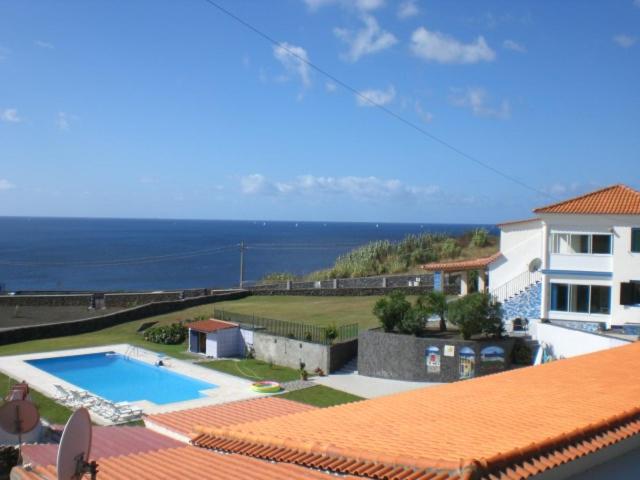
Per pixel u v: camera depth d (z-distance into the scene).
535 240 38.28
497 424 10.81
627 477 9.91
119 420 25.89
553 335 31.75
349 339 36.47
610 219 33.06
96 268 129.50
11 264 132.62
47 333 43.62
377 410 14.05
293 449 10.84
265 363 36.84
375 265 69.25
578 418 10.42
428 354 31.98
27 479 11.66
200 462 11.98
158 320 47.97
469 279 48.16
